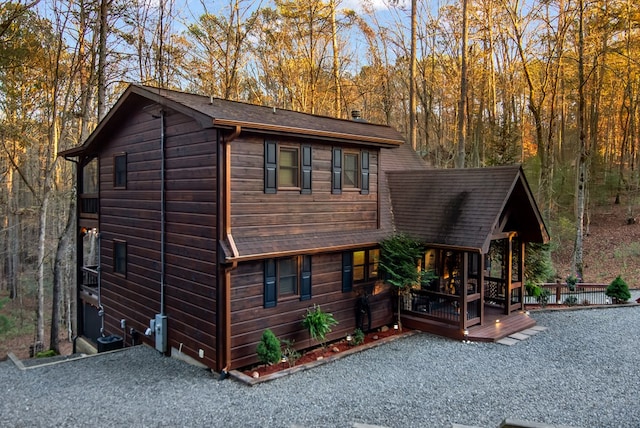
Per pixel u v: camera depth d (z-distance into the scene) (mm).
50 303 25797
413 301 11555
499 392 7055
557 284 15188
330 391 7113
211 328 8219
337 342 10125
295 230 9250
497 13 24031
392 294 11516
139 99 10148
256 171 8500
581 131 18625
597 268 21047
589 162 25297
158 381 7832
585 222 25922
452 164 28734
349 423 5898
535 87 26078
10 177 22609
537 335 10664
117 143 11516
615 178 27734
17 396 7234
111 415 6270
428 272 10836
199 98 9711
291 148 9148
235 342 8141
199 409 6434
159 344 9500
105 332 12273
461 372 8055
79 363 9148
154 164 9891
